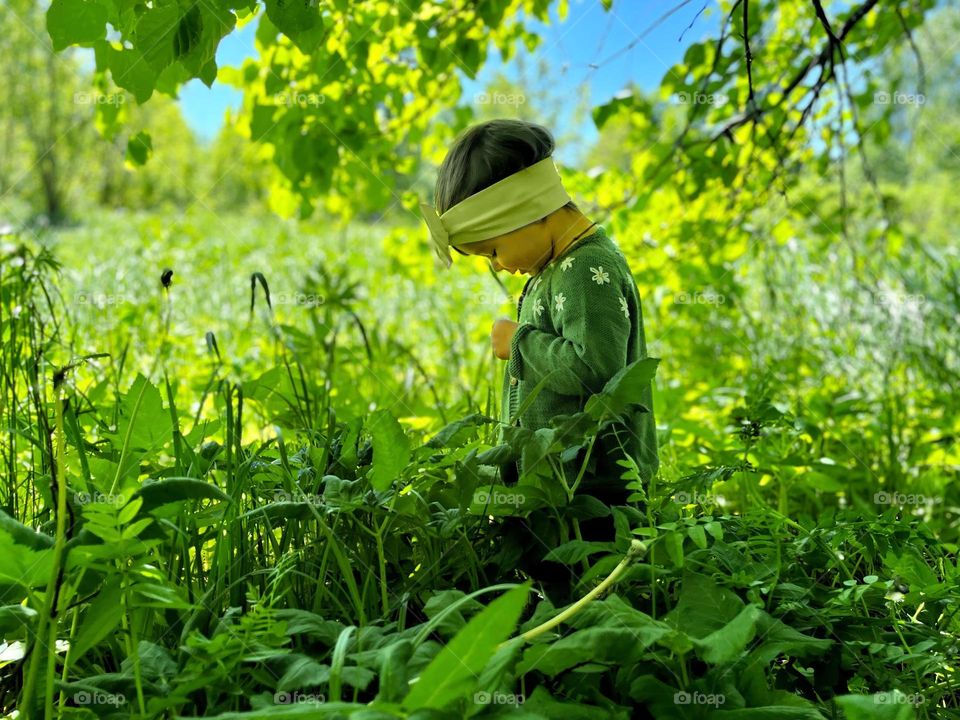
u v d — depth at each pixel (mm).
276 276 7762
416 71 4414
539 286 2189
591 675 1601
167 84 2266
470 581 1965
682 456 3035
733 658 1464
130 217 17672
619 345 2062
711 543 1986
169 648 1743
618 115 4090
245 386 2488
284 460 1940
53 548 1498
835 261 5387
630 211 4418
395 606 1875
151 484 1540
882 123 4633
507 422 2258
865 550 2066
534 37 4578
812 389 4102
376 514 1891
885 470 3492
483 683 1308
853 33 4316
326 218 17953
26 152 20906
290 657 1489
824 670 1788
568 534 1984
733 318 5355
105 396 2918
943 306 4914
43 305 4082
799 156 4430
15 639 1689
